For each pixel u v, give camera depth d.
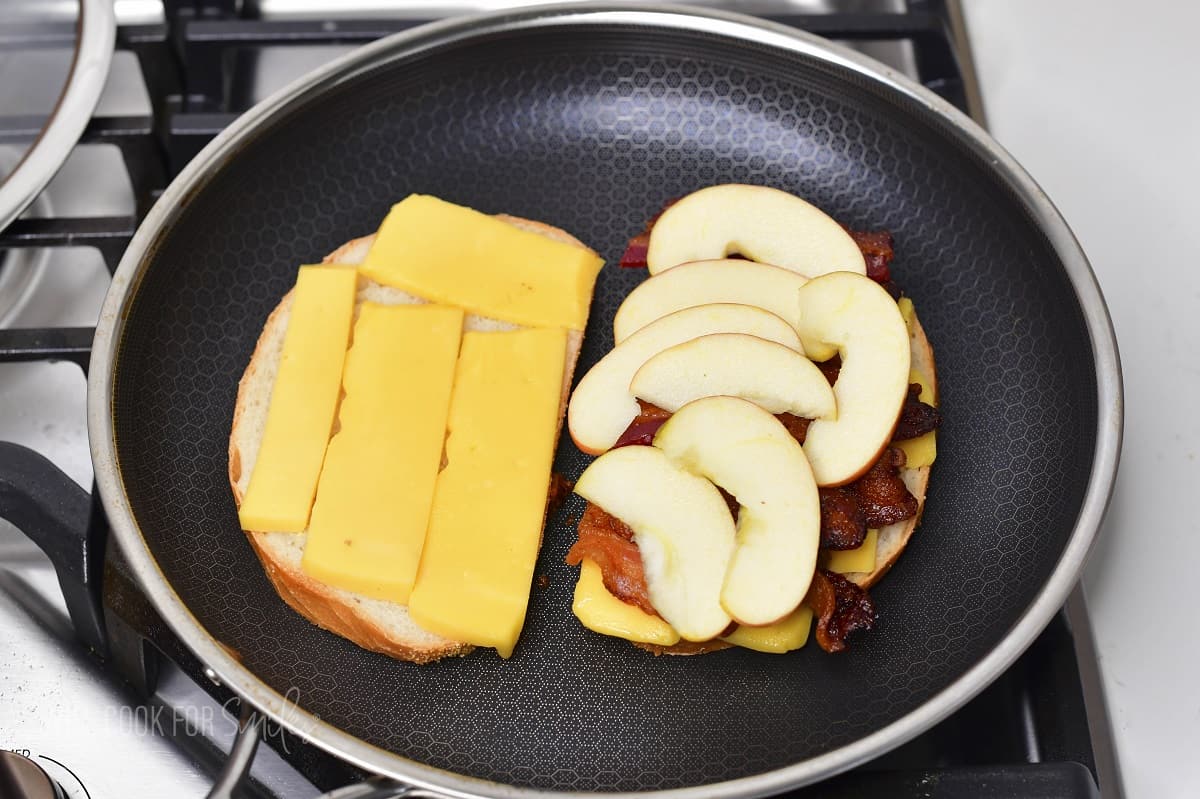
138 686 0.51
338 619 0.52
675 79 0.60
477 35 0.59
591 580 0.52
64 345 0.53
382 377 0.54
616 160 0.60
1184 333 0.59
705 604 0.50
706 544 0.50
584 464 0.55
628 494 0.51
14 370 0.56
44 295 0.58
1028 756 0.51
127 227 0.55
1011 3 0.67
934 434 0.54
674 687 0.51
